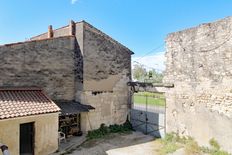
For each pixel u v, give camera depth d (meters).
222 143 10.00
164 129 13.16
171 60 12.59
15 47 11.38
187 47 11.62
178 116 12.22
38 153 9.84
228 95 9.73
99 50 13.98
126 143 12.46
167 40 12.84
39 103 10.34
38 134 9.83
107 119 14.58
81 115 13.60
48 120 10.27
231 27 9.58
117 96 15.15
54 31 15.49
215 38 10.25
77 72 13.69
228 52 9.72
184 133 11.89
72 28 13.80
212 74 10.42
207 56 10.63
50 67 12.88
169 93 12.79
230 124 9.66
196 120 11.21
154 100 23.67
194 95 11.30
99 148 11.55
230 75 9.66
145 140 13.06
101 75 14.14
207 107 10.67
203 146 10.85
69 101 13.62
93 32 13.63
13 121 8.88
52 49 12.94
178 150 11.02
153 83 13.84
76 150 11.17
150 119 14.24
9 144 8.75
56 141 10.69
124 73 15.62
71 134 13.12
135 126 15.45
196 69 11.18
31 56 12.05
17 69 11.49
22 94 10.62
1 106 9.02
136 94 16.94
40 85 12.45
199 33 10.98
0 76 10.87
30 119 9.48
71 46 13.83
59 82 13.29
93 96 13.73
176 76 12.30
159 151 11.16
